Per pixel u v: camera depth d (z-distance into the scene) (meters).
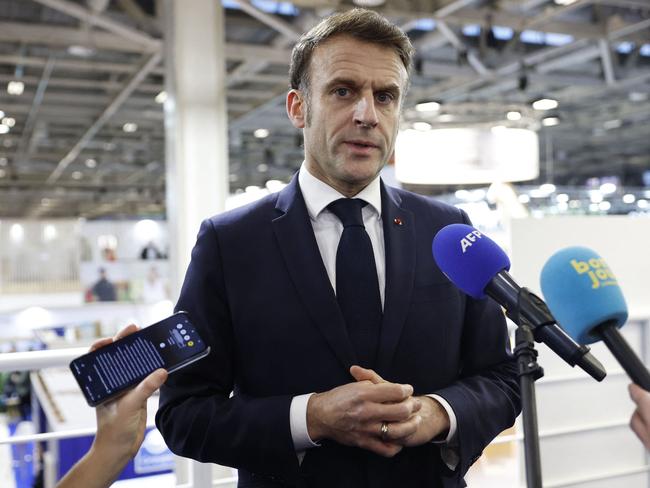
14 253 11.05
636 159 15.19
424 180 4.25
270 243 1.16
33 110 10.01
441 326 1.16
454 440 1.07
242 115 10.45
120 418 0.90
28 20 6.20
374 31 1.09
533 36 7.15
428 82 9.02
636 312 2.27
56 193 19.38
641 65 8.04
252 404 1.06
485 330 1.23
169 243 3.78
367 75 1.08
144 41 5.88
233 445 1.04
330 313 1.10
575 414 2.21
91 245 11.32
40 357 1.41
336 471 1.08
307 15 5.56
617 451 2.26
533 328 0.84
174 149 3.64
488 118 4.66
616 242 2.36
